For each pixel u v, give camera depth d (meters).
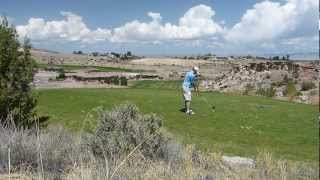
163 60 164.12
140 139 9.67
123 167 6.83
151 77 75.69
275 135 17.50
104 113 10.37
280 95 37.28
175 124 19.42
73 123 18.36
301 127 19.00
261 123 19.91
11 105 15.26
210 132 17.98
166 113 21.83
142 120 10.41
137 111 10.73
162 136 10.22
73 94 27.47
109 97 26.44
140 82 61.09
